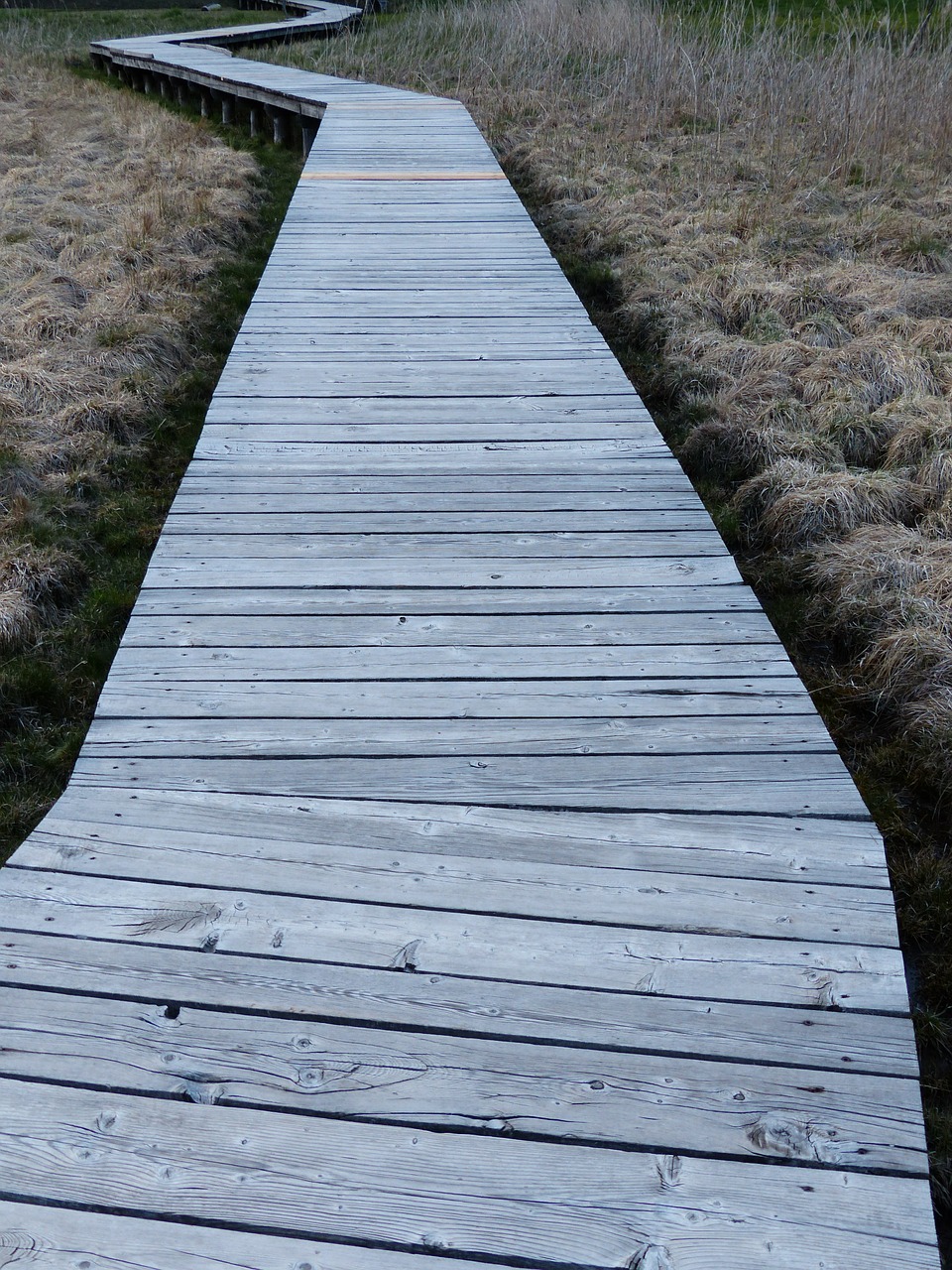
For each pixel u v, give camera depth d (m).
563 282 5.55
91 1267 1.39
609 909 1.96
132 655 2.65
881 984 1.82
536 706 2.49
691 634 2.76
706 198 8.55
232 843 2.10
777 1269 1.41
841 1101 1.62
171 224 7.83
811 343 5.72
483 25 14.91
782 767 2.32
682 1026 1.74
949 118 9.48
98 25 20.34
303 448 3.72
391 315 5.07
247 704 2.49
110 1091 1.61
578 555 3.10
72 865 2.03
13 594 3.47
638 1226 1.45
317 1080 1.63
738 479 4.62
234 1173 1.50
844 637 3.55
